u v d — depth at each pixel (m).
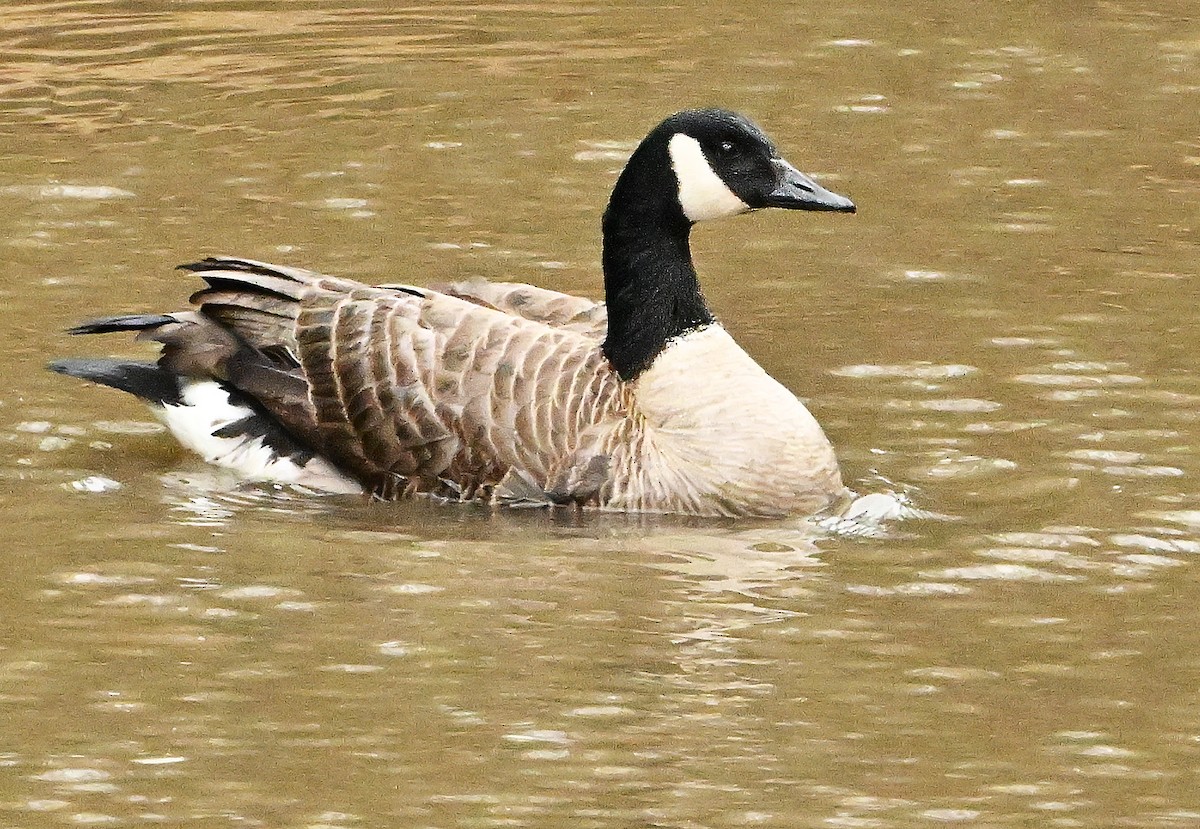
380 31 26.17
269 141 22.00
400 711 11.25
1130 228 19.70
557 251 19.05
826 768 10.66
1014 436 15.20
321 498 14.48
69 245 18.97
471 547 13.54
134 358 16.52
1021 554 13.34
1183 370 16.34
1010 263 18.88
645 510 14.09
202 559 13.30
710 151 14.48
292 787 10.45
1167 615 12.43
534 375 14.25
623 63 24.72
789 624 12.35
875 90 23.66
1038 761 10.73
